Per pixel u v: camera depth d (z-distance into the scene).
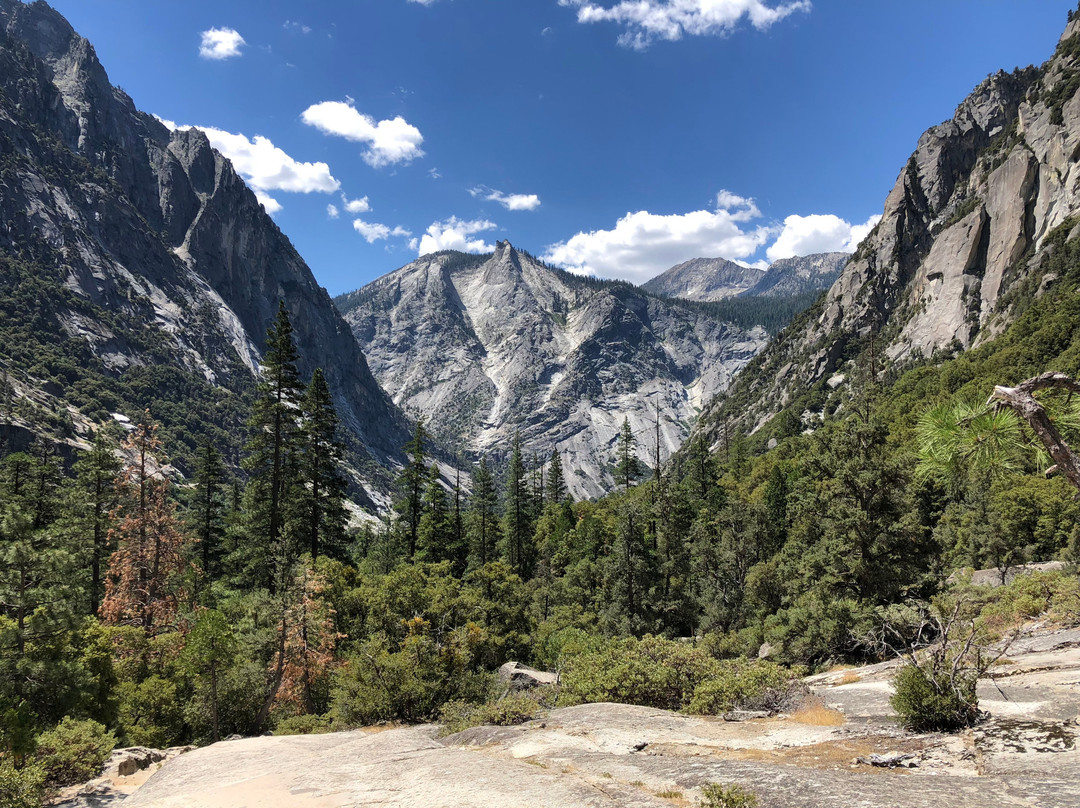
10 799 11.70
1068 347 85.56
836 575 26.17
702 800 6.01
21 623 18.94
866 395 30.81
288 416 34.69
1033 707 8.02
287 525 33.12
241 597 34.50
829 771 6.61
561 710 13.35
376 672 21.89
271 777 8.94
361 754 10.18
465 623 31.86
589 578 48.47
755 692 12.34
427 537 49.91
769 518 49.84
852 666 20.11
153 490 30.78
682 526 55.81
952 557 41.12
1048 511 41.22
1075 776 5.18
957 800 5.03
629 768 7.68
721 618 42.31
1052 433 4.80
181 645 26.64
